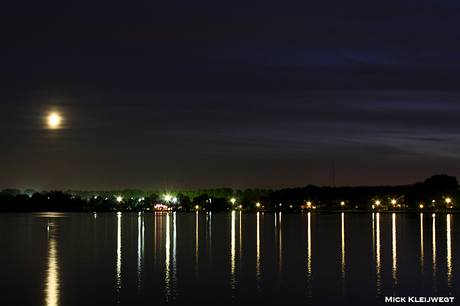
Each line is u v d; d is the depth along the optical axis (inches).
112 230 3789.4
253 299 1212.5
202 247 2338.8
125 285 1366.9
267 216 7839.6
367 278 1472.7
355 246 2362.2
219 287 1342.3
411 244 2450.8
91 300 1200.8
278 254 2039.9
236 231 3612.2
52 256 1988.2
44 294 1262.3
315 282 1412.4
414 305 1173.7
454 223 4643.2
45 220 6136.8
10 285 1370.6
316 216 7391.7
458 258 1897.1
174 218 7081.7
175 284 1382.9
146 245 2447.1
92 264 1755.7
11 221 5777.6
